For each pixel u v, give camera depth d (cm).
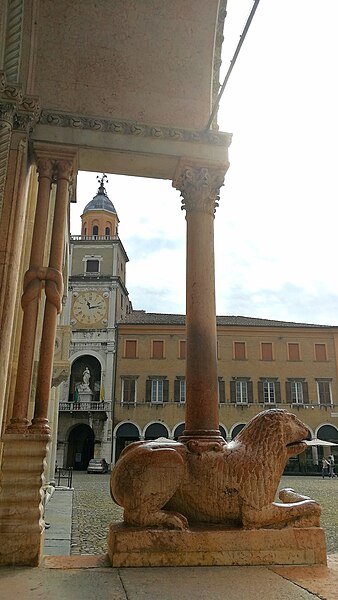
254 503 406
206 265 524
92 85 569
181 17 594
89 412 3897
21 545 389
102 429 3884
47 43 564
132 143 541
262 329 4150
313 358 4109
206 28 600
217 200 555
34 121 511
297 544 401
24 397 440
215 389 493
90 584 331
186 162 548
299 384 4059
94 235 4884
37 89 552
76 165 545
